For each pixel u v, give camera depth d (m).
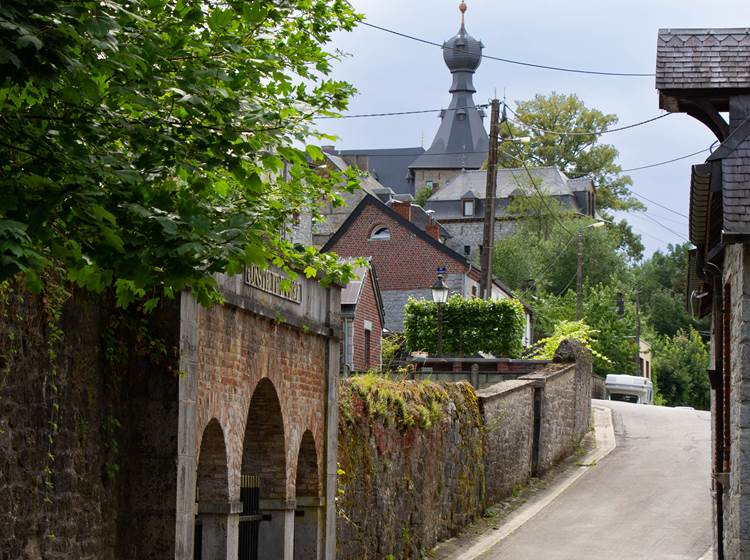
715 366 21.84
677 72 18.00
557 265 104.38
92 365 14.75
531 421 37.84
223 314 17.42
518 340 46.62
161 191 10.92
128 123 10.77
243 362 18.23
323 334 21.73
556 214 107.44
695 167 16.52
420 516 27.47
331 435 22.08
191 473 16.03
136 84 10.65
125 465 15.51
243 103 11.30
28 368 13.04
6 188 10.02
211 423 17.33
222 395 17.38
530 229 109.50
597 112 129.25
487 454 33.00
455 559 27.55
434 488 28.56
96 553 14.75
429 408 28.42
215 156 11.20
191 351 15.95
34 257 9.40
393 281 76.50
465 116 189.00
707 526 31.05
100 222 10.19
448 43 191.38
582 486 36.78
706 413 57.19
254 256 11.06
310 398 21.31
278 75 11.98
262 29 12.29
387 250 77.00
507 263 100.62
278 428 19.91
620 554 28.14
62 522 13.84
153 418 15.53
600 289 85.06
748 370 15.91
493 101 47.25
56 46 9.55
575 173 127.56
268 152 11.18
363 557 24.06
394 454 26.03
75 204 10.19
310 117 12.04
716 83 17.77
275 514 19.98
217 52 11.41
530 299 86.19
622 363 80.50
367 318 57.97
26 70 9.52
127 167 10.70
